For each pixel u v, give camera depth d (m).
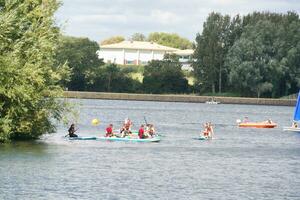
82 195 94.56
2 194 92.88
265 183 109.38
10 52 130.75
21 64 131.88
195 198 95.75
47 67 136.75
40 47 134.00
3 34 129.12
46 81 138.38
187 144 169.25
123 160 130.50
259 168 126.62
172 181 108.44
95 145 155.00
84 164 122.06
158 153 145.00
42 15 135.38
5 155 126.75
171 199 94.56
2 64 128.75
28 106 137.38
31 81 131.75
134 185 103.62
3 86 129.62
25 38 133.50
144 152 145.62
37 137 154.38
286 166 130.38
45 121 145.88
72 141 161.12
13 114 134.75
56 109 142.25
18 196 92.12
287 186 107.12
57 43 138.88
